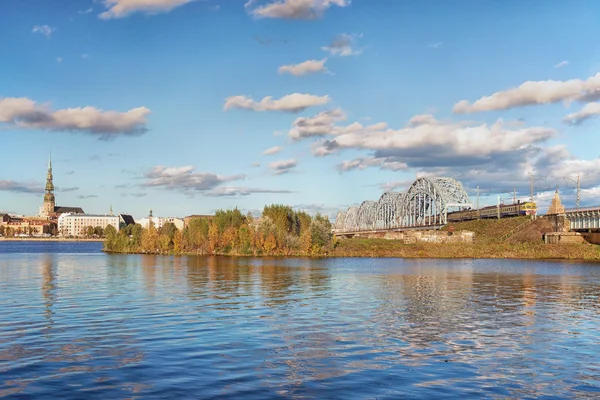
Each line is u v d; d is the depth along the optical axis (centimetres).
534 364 3155
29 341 3659
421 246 18975
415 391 2645
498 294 6731
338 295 6488
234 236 18850
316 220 19088
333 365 3100
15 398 2495
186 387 2670
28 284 7819
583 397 2588
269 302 5784
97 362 3111
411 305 5628
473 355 3362
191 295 6412
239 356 3272
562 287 7700
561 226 19688
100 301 5788
